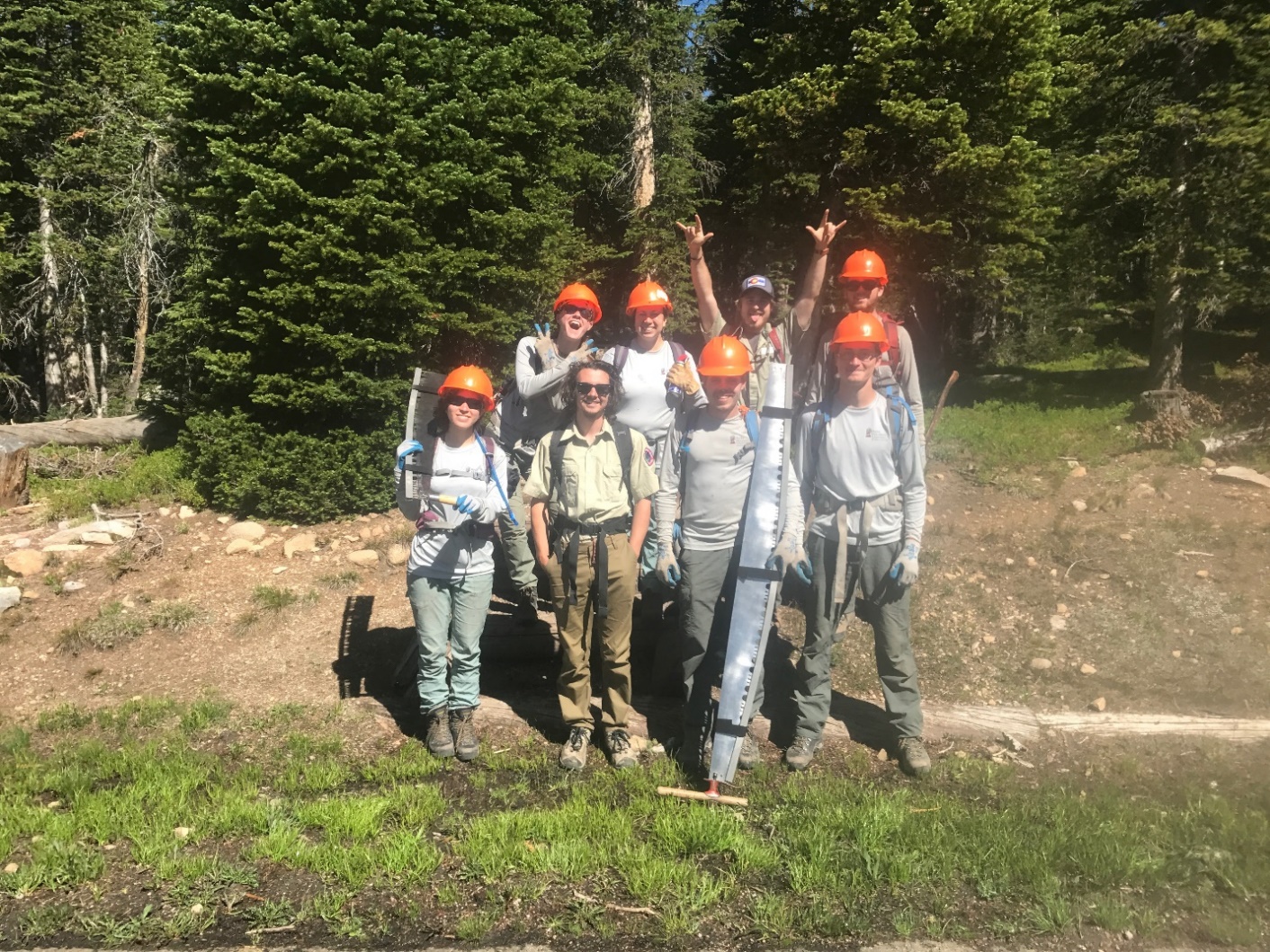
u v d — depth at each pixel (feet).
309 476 24.35
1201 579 20.02
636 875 10.98
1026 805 12.89
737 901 10.76
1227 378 39.55
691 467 13.80
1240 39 33.81
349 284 25.43
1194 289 36.81
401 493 13.92
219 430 25.67
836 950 9.98
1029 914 10.55
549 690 16.83
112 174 58.34
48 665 17.89
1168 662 17.46
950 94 41.60
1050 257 48.19
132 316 70.54
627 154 53.01
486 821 12.13
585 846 11.54
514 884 10.92
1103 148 40.09
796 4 50.14
